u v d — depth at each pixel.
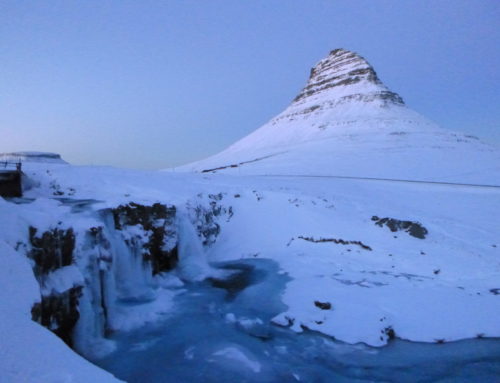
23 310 5.07
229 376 8.43
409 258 16.75
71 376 4.09
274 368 8.79
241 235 20.41
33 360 4.13
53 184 18.80
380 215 24.45
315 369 8.77
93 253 10.74
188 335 10.38
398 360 9.05
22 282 5.68
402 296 12.27
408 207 31.27
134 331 10.62
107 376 4.42
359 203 29.09
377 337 9.87
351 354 9.34
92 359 9.08
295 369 8.76
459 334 10.02
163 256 15.40
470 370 8.62
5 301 5.04
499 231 23.70
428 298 12.09
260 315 11.62
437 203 33.53
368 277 14.26
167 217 15.91
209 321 11.27
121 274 13.01
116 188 20.55
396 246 18.44
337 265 15.87
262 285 14.18
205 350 9.55
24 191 16.78
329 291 12.77
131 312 11.68
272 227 20.77
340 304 11.67
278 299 12.74
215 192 23.98
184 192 21.73
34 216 9.37
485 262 16.67
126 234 13.62
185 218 17.66
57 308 8.59
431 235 20.73
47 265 8.92
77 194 17.86
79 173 23.72
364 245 18.08
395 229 20.78
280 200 24.03
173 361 9.02
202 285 14.51
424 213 28.42
